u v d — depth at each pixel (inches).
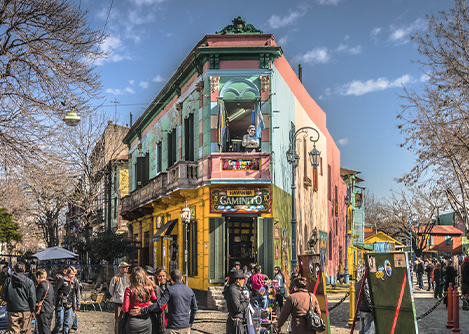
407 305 401.4
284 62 1042.1
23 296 492.7
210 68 928.3
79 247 1507.1
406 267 401.7
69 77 655.8
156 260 1263.5
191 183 964.0
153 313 378.3
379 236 1969.7
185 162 964.0
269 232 906.7
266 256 901.2
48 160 683.4
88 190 1593.3
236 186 911.0
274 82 948.6
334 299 1015.6
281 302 738.2
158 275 458.6
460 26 899.4
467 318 715.4
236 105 980.6
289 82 1081.4
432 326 645.3
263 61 922.1
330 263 1533.0
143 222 1437.0
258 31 963.3
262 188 910.4
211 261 904.3
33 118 653.3
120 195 1909.4
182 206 1050.1
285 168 1021.2
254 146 918.4
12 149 652.1
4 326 531.2
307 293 383.9
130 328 357.7
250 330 415.2
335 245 1638.8
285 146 1027.9
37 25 653.9
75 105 666.2
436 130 953.5
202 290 924.6
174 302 374.3
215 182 900.0
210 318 746.8
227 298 417.7
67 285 585.9
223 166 906.7
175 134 1158.3
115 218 1959.9
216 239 905.5
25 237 2849.4
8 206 1736.0
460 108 923.4
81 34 672.4
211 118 922.1
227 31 954.7
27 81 655.1
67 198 1561.3
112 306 898.7
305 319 374.6
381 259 426.9
